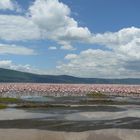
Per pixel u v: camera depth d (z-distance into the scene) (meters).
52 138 30.00
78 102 75.19
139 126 37.59
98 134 32.19
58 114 49.09
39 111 53.28
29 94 114.56
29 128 34.91
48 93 121.38
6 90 120.50
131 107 63.66
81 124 38.53
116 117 46.34
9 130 33.41
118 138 30.39
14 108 57.66
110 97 103.94
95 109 58.31
